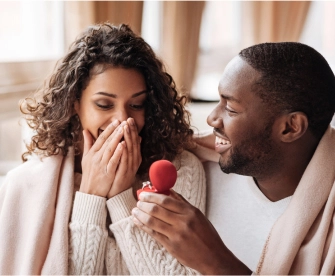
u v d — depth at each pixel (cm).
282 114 85
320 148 87
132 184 108
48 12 191
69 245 98
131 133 97
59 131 104
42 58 187
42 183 102
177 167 109
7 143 188
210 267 82
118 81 95
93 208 98
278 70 84
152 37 247
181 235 80
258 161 89
